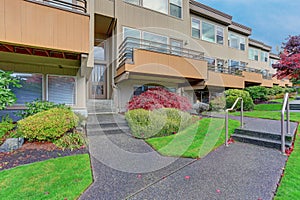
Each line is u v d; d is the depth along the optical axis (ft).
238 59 53.01
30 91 21.59
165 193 9.27
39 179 10.41
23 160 12.93
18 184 9.88
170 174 11.27
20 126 15.64
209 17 43.70
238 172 11.09
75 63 22.17
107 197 9.00
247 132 17.20
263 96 47.98
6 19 14.79
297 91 59.11
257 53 67.67
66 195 9.05
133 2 30.94
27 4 15.48
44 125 15.72
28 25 15.53
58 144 15.71
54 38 16.58
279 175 10.44
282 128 13.64
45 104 19.75
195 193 9.16
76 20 17.56
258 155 13.46
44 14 16.16
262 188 9.31
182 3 36.65
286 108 15.83
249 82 50.31
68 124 16.88
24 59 20.12
